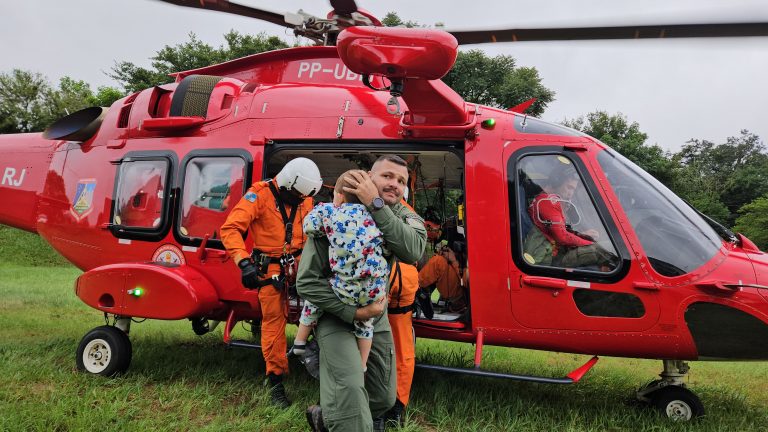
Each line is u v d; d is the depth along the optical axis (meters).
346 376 2.27
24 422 2.92
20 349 4.52
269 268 3.49
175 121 4.29
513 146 3.73
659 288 3.35
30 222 4.98
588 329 3.45
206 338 5.84
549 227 3.57
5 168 5.13
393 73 3.03
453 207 6.07
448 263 4.52
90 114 4.87
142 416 3.22
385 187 2.45
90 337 4.02
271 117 4.16
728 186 46.25
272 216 3.54
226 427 3.04
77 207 4.66
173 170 4.30
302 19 4.63
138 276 3.94
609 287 3.41
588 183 3.57
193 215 4.19
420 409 3.59
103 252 4.51
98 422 3.01
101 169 4.63
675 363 3.71
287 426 3.14
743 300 3.27
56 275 12.53
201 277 4.05
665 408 3.63
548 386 4.39
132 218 4.40
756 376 5.43
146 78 26.36
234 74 4.82
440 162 4.67
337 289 2.26
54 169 4.91
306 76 4.55
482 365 5.05
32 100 29.00
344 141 3.96
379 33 2.96
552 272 3.50
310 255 2.33
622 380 4.70
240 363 4.52
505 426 3.34
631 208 3.53
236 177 4.10
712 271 3.35
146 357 4.49
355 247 2.24
